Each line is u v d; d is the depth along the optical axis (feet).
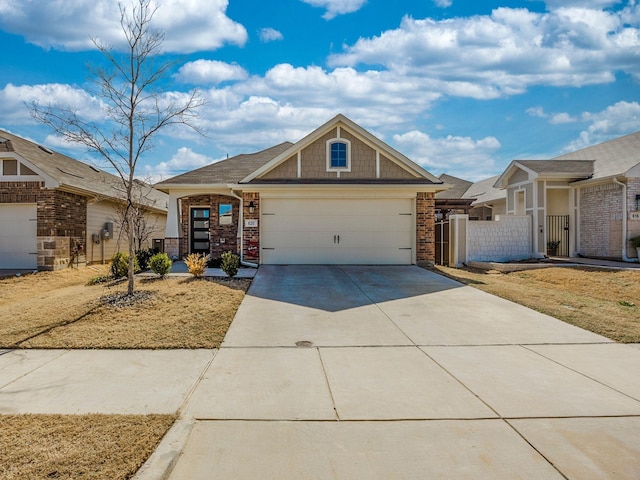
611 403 13.98
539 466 10.45
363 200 45.34
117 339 20.70
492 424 12.57
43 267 45.52
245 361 18.03
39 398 14.25
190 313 25.16
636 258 47.73
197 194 53.01
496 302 29.22
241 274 38.83
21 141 51.37
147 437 11.47
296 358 18.44
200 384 15.53
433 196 45.57
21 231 46.50
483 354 19.02
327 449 11.21
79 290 32.63
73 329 22.15
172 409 13.44
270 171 46.42
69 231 48.47
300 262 45.21
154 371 16.83
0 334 21.42
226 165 59.11
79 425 12.13
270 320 24.54
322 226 45.27
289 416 13.03
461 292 32.27
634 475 10.07
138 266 40.88
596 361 18.10
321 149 46.65
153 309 25.88
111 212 58.34
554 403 13.97
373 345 20.27
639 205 48.47
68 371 16.79
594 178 51.37
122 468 10.00
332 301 29.22
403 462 10.62
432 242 45.52
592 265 44.04
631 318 25.00
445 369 17.12
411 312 26.50
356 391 14.93
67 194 48.03
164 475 9.89
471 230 51.06
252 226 44.98
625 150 54.70
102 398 14.28
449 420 12.80
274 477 10.00
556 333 22.30
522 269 44.75
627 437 11.84
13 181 45.85
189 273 40.27
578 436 11.88
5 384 15.47
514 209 61.93
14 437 11.37
